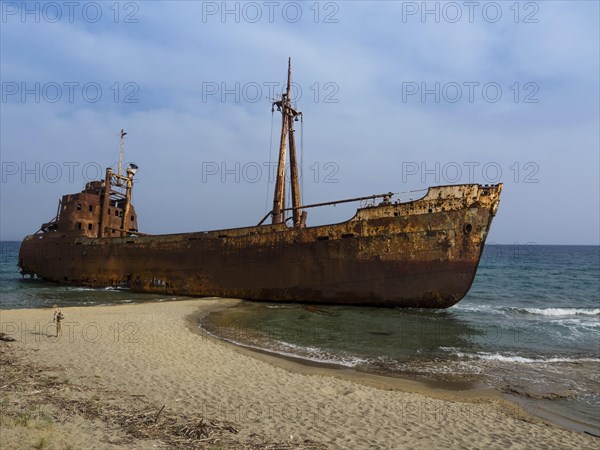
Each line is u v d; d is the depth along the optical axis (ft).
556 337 47.14
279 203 80.74
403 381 30.25
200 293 76.43
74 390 23.82
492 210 56.24
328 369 32.94
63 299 75.10
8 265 195.62
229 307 63.46
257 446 17.51
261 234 70.64
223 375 29.32
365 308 62.59
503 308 71.10
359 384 28.78
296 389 26.86
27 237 117.19
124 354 34.04
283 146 82.53
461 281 57.00
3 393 21.45
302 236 66.80
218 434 18.48
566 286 116.57
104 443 15.70
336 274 63.93
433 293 58.65
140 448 15.60
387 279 61.00
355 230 63.26
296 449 17.47
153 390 25.26
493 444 19.47
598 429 22.56
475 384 30.07
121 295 80.02
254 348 39.47
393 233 60.80
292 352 38.37
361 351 39.22
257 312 59.21
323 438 19.20
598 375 32.55
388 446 18.65
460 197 57.52
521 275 155.12
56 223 111.14
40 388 23.59
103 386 25.45
